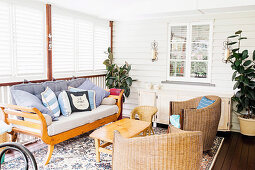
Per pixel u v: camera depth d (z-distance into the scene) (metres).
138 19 5.62
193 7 4.45
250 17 4.49
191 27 5.09
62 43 4.63
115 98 4.83
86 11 4.92
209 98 3.88
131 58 5.81
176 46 5.30
